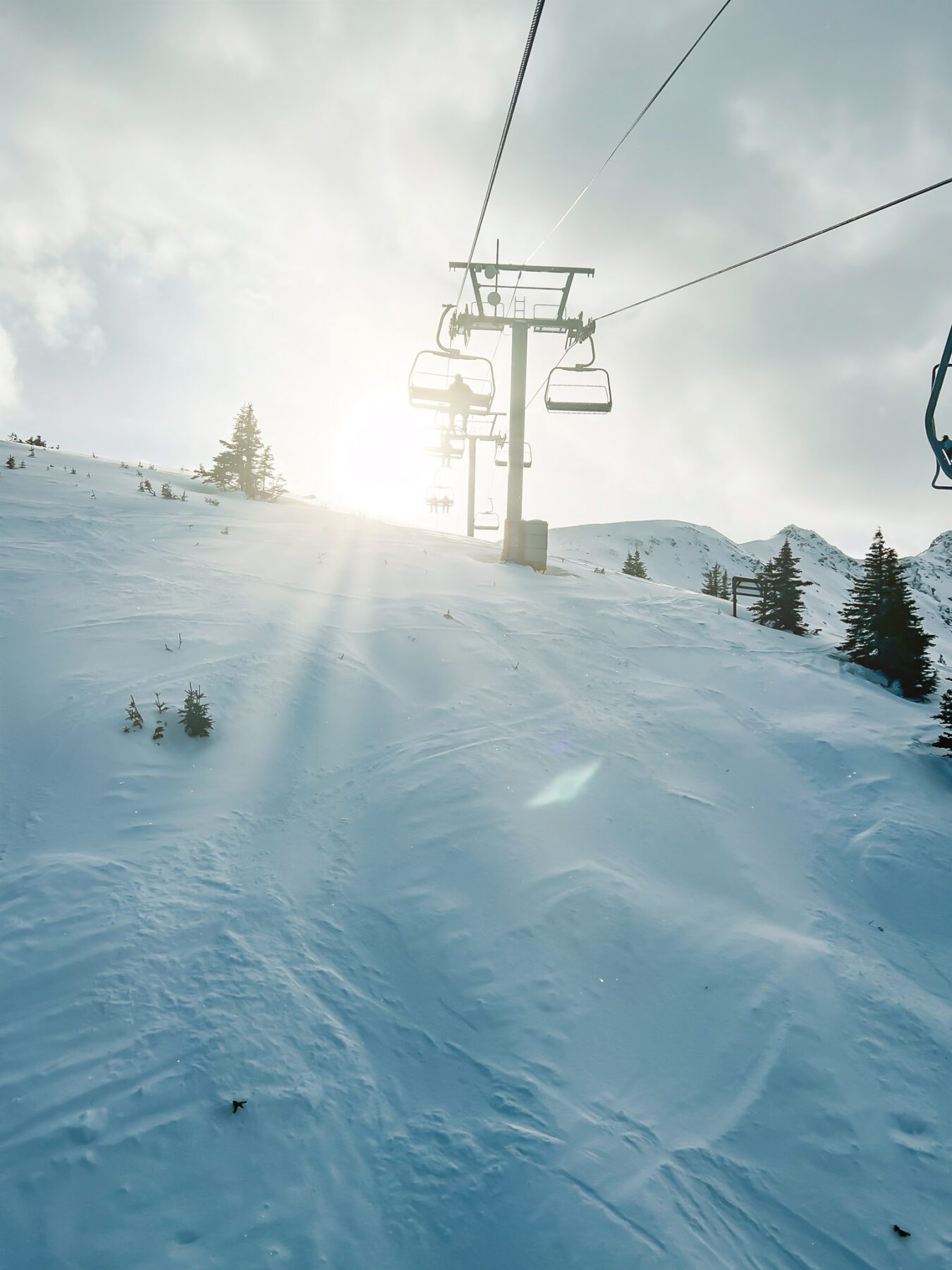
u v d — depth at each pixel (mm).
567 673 13617
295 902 6309
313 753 9023
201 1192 3709
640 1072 5176
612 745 10789
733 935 6832
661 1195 4184
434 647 13203
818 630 34656
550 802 8625
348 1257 3527
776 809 10102
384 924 6207
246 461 38688
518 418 23828
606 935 6469
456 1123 4465
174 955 5363
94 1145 3826
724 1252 3920
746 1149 4641
